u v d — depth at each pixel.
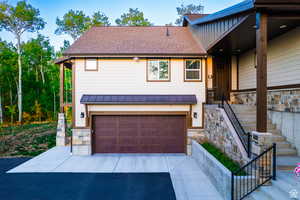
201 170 7.29
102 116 9.56
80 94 9.40
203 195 5.36
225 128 6.62
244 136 6.11
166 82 9.52
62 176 6.71
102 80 9.44
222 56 10.66
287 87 6.59
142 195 5.40
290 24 6.19
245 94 9.58
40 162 8.18
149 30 12.32
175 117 9.64
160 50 9.52
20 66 21.69
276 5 4.57
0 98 21.80
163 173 7.01
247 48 9.20
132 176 6.74
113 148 9.60
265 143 4.68
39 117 23.33
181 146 9.64
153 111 9.44
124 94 9.47
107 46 9.88
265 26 4.84
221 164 5.63
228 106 7.05
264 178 4.60
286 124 6.59
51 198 5.23
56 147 10.70
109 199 5.19
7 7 21.03
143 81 9.51
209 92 10.50
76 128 9.33
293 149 6.15
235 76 10.66
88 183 6.16
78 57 9.31
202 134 9.42
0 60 22.73
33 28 23.08
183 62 9.55
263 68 4.83
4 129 17.06
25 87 24.86
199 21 8.81
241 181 4.64
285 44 6.96
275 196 4.08
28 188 5.80
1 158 8.75
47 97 25.59
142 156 9.13
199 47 9.88
